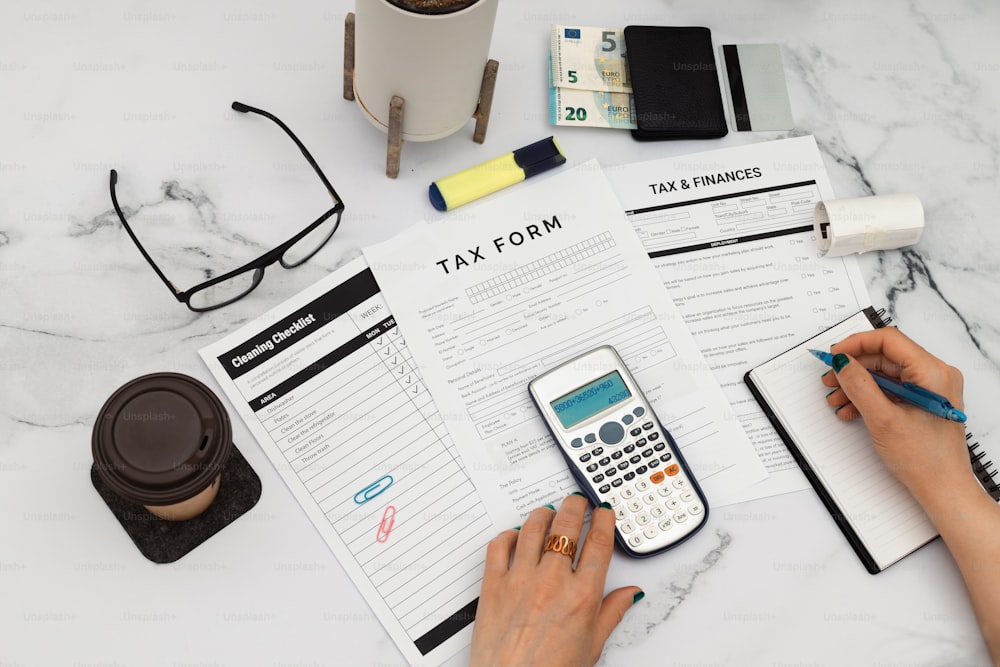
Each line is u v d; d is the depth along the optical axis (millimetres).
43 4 760
